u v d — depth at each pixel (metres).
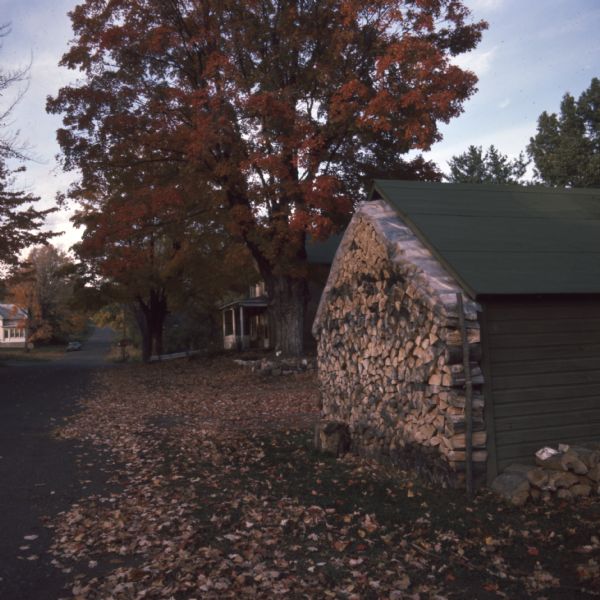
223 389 17.41
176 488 6.88
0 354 53.00
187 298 32.19
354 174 20.62
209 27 18.94
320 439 8.59
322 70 17.75
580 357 6.61
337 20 17.98
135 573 4.48
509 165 34.34
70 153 20.06
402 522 5.51
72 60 19.30
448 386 6.28
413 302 7.02
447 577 4.36
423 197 8.32
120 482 7.29
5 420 12.61
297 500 6.28
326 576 4.45
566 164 31.02
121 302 31.50
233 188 19.59
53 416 13.15
